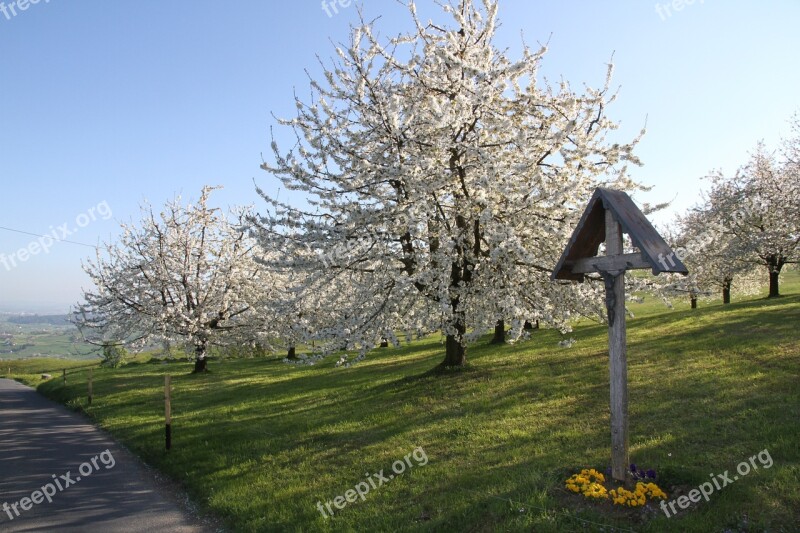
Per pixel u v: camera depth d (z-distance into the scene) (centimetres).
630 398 929
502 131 1210
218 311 2469
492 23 1253
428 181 1141
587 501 524
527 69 1198
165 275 2384
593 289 1167
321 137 1246
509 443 765
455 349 1438
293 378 1952
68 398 1922
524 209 1138
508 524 500
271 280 2392
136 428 1238
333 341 1195
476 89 1125
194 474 836
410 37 1293
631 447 674
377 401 1182
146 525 649
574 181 1072
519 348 1872
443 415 974
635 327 1986
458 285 1271
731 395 859
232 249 2516
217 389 1820
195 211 2541
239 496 704
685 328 1714
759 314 1780
